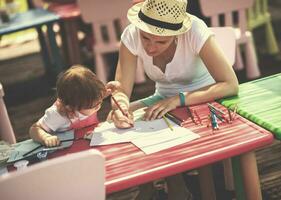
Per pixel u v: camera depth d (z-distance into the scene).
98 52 4.04
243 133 1.60
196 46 1.95
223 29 2.36
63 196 1.26
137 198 2.22
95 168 1.25
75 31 4.28
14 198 1.21
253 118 1.70
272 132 1.61
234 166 1.70
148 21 1.81
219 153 1.50
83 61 4.91
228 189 2.49
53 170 1.20
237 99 1.88
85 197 1.30
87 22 3.94
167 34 1.79
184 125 1.72
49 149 1.65
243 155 1.59
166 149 1.56
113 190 1.40
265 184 2.59
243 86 2.01
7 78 5.00
